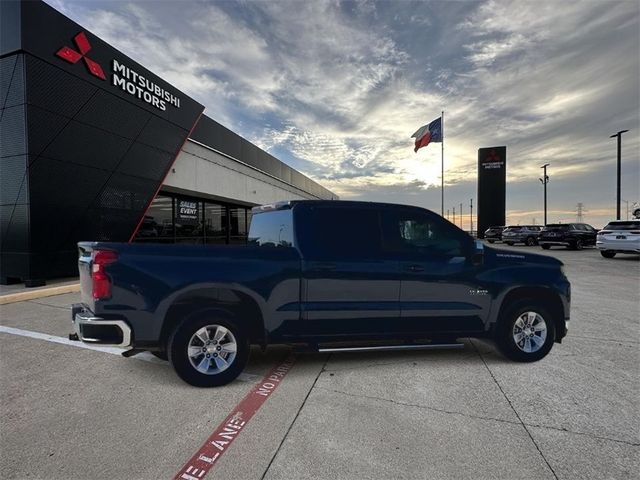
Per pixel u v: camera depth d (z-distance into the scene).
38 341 5.55
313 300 4.27
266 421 3.32
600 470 2.66
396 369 4.56
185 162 16.05
